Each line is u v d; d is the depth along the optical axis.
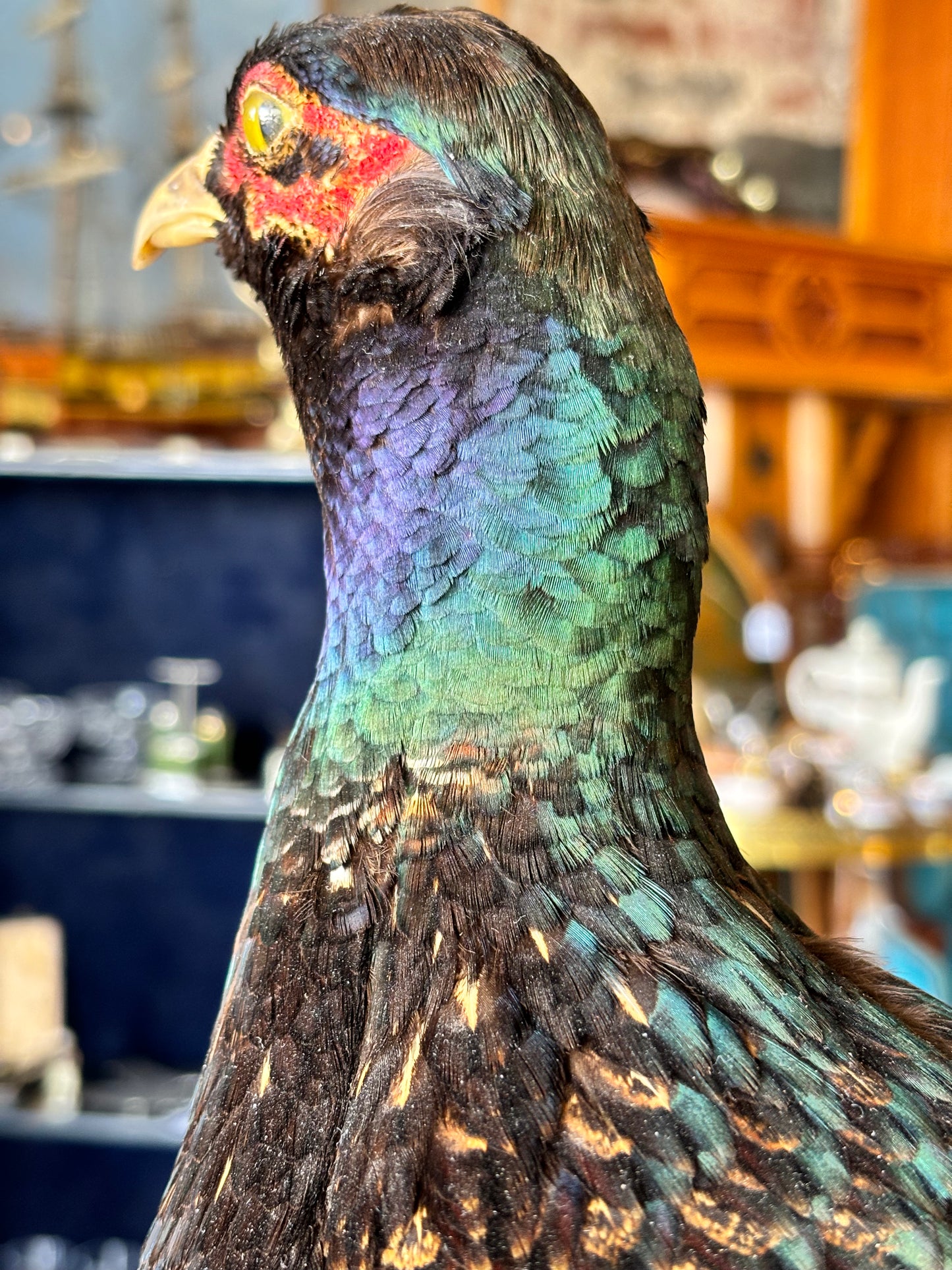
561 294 0.20
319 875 0.21
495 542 0.20
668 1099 0.18
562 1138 0.18
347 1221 0.18
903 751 0.95
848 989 0.22
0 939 1.00
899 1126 0.19
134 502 1.06
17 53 1.12
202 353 1.10
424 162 0.21
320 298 0.22
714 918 0.20
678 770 0.21
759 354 1.15
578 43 1.18
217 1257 0.19
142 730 1.02
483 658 0.20
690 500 0.21
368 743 0.21
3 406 1.10
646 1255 0.17
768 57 1.23
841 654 0.98
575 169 0.21
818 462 1.22
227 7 1.13
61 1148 1.02
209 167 0.26
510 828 0.20
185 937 1.05
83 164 1.10
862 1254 0.18
